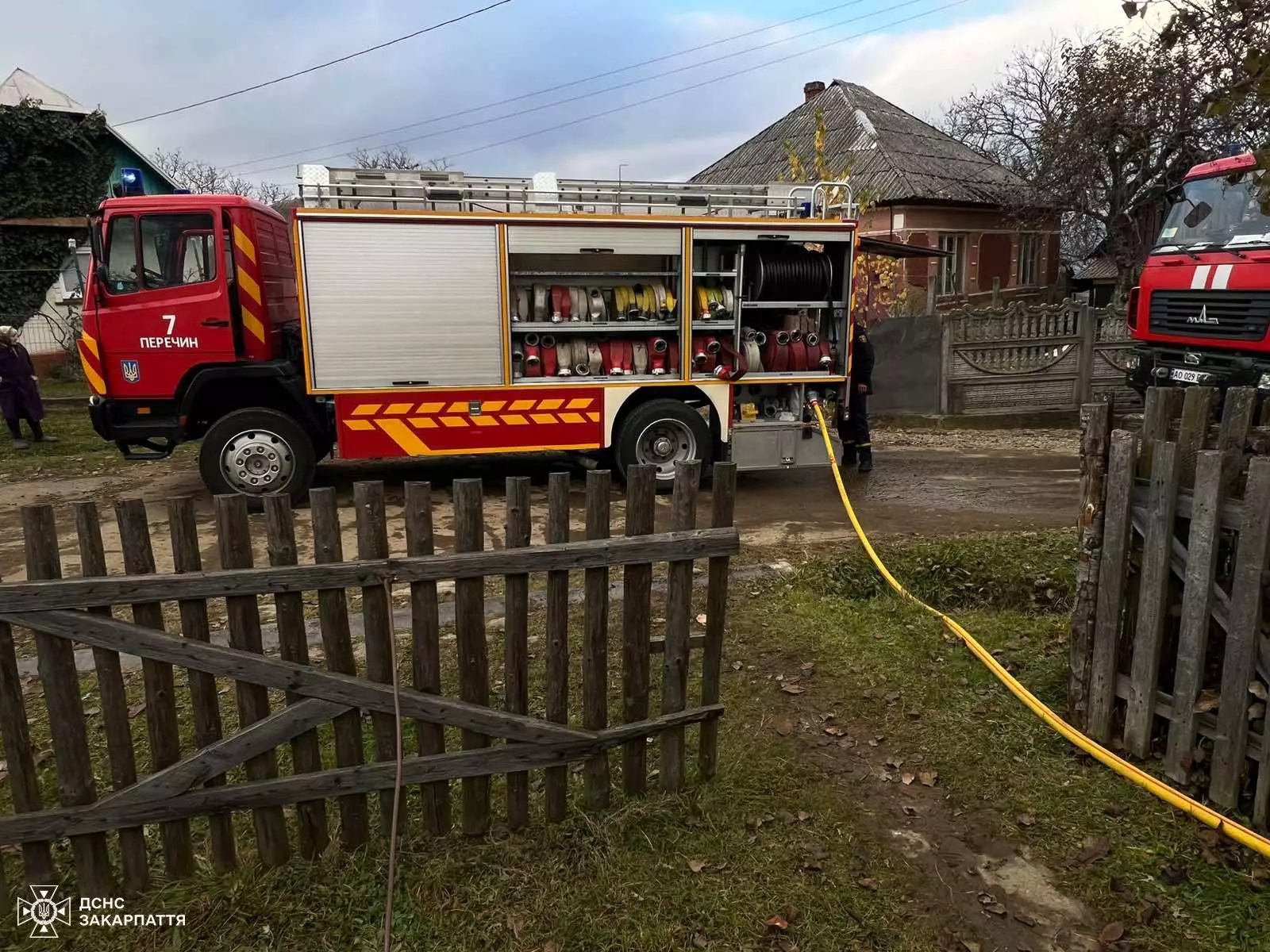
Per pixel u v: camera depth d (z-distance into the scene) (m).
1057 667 4.17
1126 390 13.05
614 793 3.12
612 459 8.50
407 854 2.79
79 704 2.46
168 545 6.74
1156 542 3.13
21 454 10.98
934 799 3.19
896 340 12.92
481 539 2.65
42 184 19.14
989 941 2.51
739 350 7.96
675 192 7.97
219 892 2.64
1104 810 3.08
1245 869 2.76
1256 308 8.30
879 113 26.12
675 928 2.53
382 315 7.12
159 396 7.30
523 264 7.49
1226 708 2.94
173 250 7.13
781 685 4.08
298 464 7.50
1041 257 27.36
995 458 10.34
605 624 2.85
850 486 8.78
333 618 2.57
